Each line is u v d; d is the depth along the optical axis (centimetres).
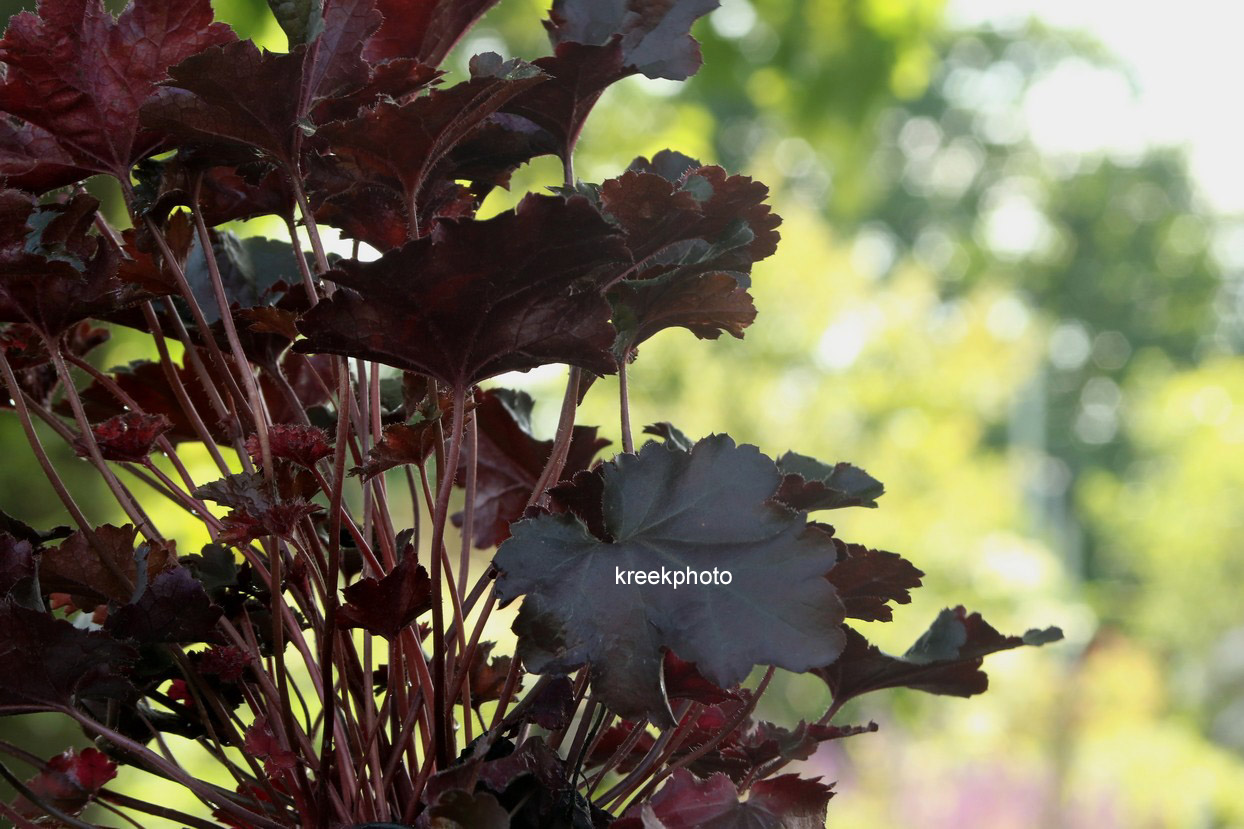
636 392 421
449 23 81
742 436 436
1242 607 779
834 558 69
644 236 74
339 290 69
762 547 69
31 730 207
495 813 68
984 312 506
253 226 244
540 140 78
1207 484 807
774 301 453
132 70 73
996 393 513
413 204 73
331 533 71
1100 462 1625
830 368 471
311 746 75
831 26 426
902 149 1519
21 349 80
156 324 78
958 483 469
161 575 73
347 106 73
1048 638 80
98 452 75
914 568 76
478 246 68
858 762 468
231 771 76
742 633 68
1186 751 532
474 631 74
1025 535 756
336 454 71
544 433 89
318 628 76
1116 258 1579
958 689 83
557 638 68
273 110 71
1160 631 789
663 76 77
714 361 439
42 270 72
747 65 437
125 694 73
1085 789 498
